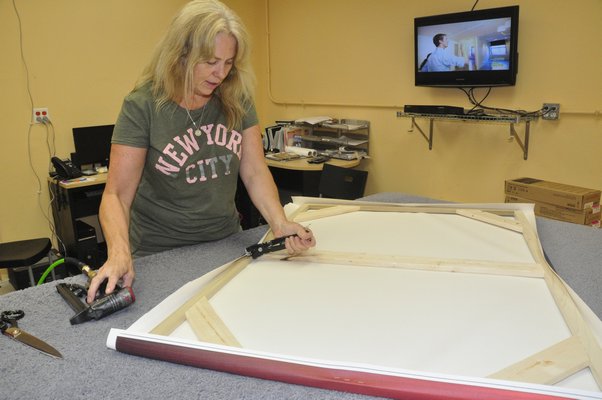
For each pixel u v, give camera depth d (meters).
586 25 2.67
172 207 1.36
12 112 3.32
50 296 1.04
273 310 0.95
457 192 3.47
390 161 3.85
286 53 4.48
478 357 0.77
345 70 4.00
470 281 1.06
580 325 0.83
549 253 1.29
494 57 2.95
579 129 2.80
